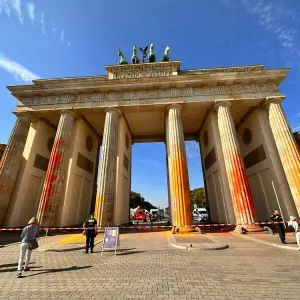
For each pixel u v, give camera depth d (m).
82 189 32.06
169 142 26.16
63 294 6.33
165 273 8.23
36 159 31.09
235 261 9.88
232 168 23.50
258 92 27.25
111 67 31.41
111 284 7.11
